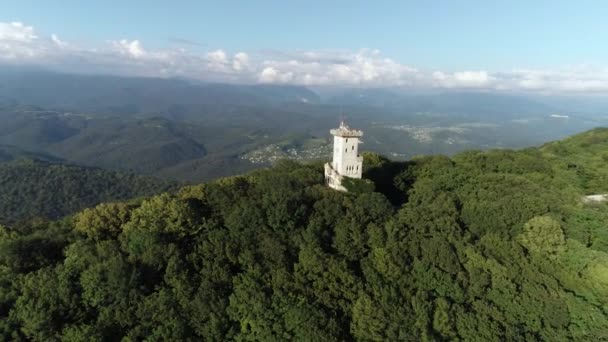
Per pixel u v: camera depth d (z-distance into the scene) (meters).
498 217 91.94
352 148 102.50
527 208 93.50
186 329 65.31
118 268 67.88
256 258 76.88
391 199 118.44
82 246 75.12
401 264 77.00
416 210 93.50
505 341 66.44
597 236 89.31
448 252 77.38
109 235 82.56
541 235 83.31
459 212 98.81
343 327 68.38
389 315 67.56
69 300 65.38
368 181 102.12
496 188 108.94
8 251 72.19
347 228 83.69
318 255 75.75
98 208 85.62
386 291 70.81
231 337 66.44
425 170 129.50
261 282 72.44
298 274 73.38
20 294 67.00
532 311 70.75
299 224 86.31
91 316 66.56
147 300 66.69
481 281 73.94
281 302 68.00
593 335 68.69
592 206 99.56
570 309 71.88
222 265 74.81
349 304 70.88
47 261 74.94
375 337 65.75
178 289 68.75
